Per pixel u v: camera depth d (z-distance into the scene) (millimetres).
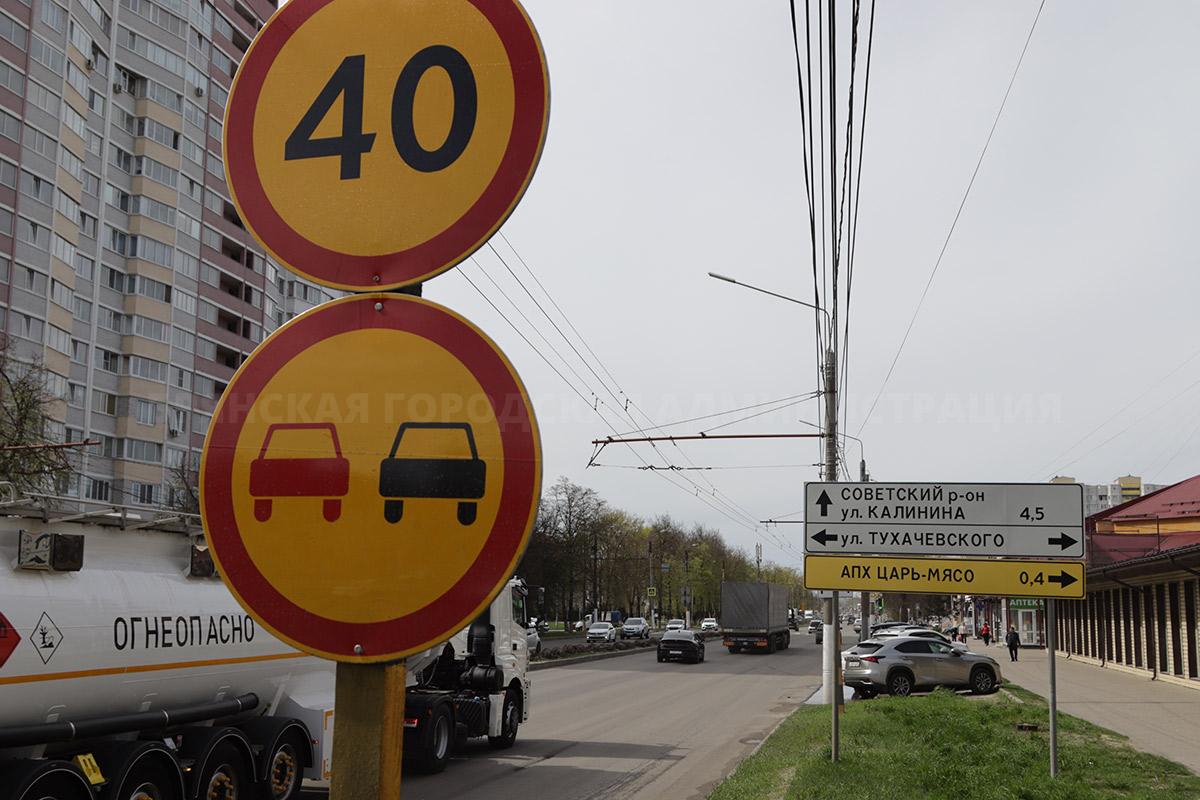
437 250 2074
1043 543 10344
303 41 2213
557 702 21797
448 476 1933
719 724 17562
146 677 7441
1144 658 28703
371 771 1885
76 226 43938
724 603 48812
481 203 2070
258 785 8805
